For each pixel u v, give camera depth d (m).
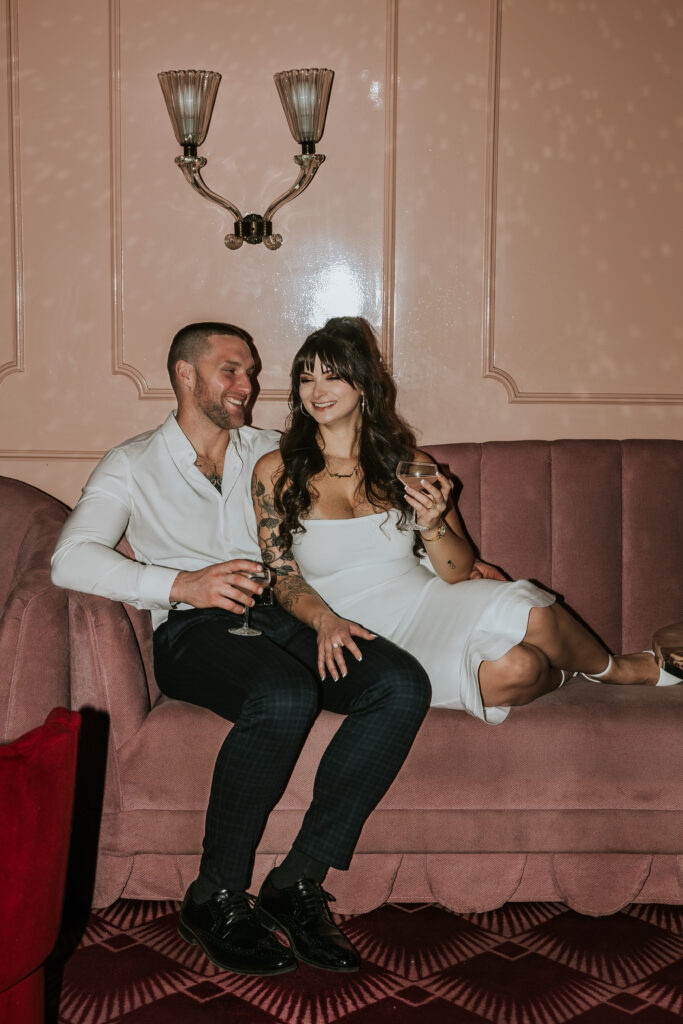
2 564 2.53
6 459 2.98
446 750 2.07
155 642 2.29
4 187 2.89
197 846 2.11
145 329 2.94
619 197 2.95
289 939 1.96
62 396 2.96
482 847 2.10
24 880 1.22
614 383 3.00
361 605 2.30
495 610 2.12
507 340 2.97
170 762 2.09
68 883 2.14
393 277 2.94
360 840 2.09
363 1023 1.76
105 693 2.10
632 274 2.97
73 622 2.12
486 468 2.70
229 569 2.08
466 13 2.87
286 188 2.91
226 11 2.86
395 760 1.98
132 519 2.38
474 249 2.94
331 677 2.08
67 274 2.92
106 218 2.91
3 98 2.87
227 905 1.92
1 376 2.95
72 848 2.13
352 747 1.97
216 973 1.93
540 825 2.10
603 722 2.09
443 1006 1.81
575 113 2.92
